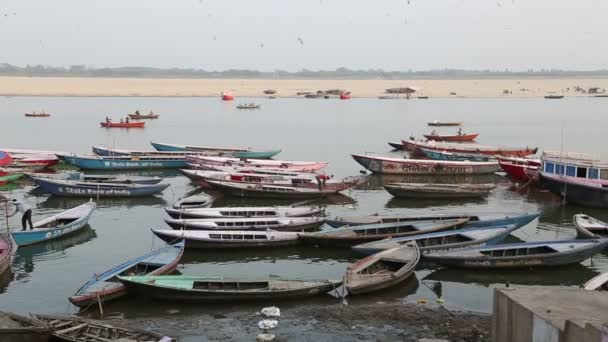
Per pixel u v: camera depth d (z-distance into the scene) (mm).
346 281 23688
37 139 77562
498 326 16891
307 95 182125
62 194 41750
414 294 24641
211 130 91188
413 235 30406
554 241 28031
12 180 47062
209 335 20438
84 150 68500
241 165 51688
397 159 52031
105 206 40281
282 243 30031
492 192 46031
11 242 28078
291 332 20641
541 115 125125
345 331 20766
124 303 23016
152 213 38594
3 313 19656
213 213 34625
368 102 166375
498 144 76562
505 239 33781
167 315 22078
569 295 16281
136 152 56906
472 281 26188
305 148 71625
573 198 40750
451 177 52344
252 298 23000
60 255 29859
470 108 145625
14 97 160125
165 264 25500
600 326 13117
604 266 28219
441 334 20500
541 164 43781
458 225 32719
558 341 14148
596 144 76500
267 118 113250
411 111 135000
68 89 194875
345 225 33000
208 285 23344
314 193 42125
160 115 117562
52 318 20250
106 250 30781
